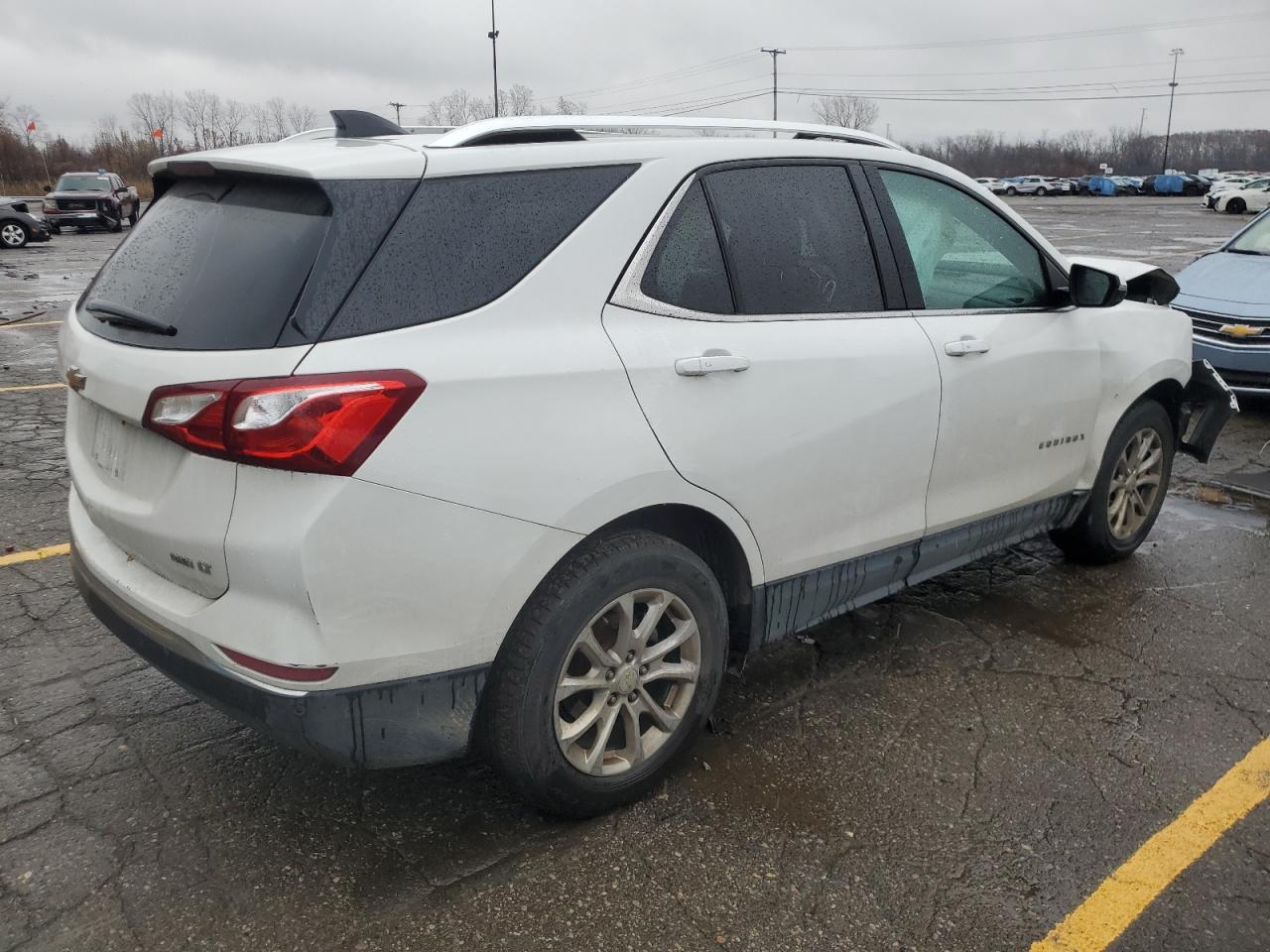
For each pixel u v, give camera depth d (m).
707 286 2.78
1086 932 2.38
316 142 2.75
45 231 23.78
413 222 2.31
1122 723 3.27
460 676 2.39
